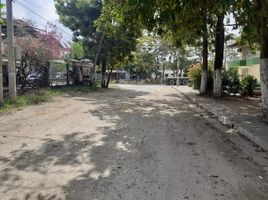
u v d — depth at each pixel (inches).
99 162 260.2
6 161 261.7
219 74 900.0
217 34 881.5
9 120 468.8
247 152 301.4
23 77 906.7
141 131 399.5
